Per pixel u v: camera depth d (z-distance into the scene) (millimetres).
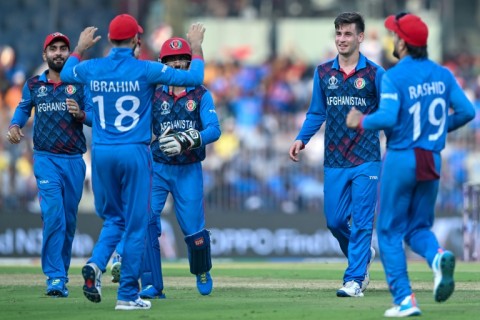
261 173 67938
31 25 95375
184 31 93000
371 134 33188
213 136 32062
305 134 34375
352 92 33156
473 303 29453
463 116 25547
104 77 27406
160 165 33031
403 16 25469
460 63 89062
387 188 25250
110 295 33594
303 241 64188
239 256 64312
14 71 82938
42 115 34156
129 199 27688
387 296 32688
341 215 33688
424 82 25031
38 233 62781
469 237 59219
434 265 24547
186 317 25828
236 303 29734
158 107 33062
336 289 36406
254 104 79938
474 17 97938
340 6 93375
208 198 67125
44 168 34062
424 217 25516
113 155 27422
